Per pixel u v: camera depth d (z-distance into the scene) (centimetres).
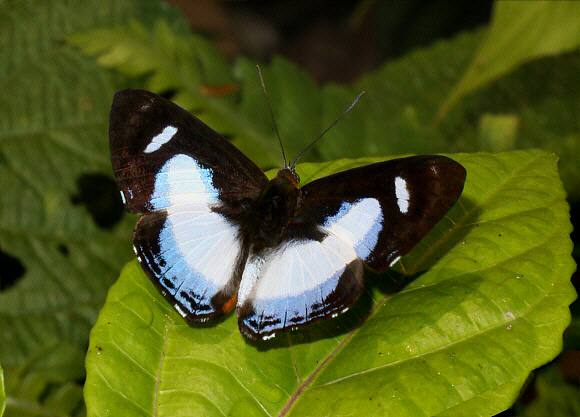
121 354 18
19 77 24
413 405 18
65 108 24
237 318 19
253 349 19
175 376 18
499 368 18
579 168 23
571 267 19
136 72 23
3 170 23
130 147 20
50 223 23
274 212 19
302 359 19
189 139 20
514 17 21
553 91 29
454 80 30
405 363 18
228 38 45
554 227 19
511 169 19
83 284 23
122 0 25
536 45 21
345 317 19
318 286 19
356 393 18
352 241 19
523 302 18
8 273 23
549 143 27
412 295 19
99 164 24
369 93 30
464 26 40
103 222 24
